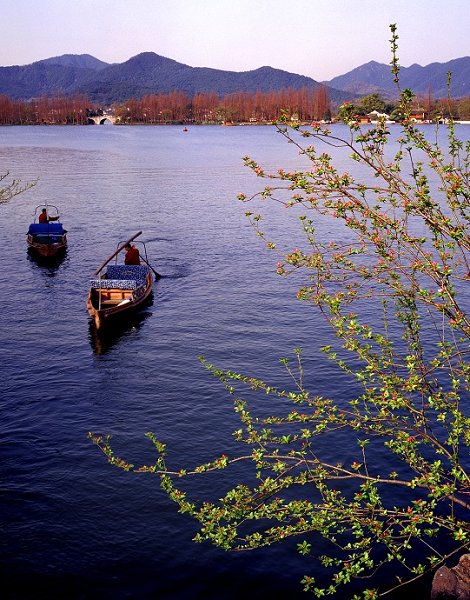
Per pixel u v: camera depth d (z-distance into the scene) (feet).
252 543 30.71
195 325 98.37
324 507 30.91
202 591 44.06
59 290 119.24
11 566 46.11
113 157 431.43
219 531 29.45
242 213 207.72
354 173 298.35
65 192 252.21
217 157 436.76
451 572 39.99
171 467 58.70
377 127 28.73
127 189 265.34
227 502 30.42
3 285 122.11
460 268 95.30
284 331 94.84
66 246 156.15
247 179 307.17
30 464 59.06
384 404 30.19
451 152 30.76
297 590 44.01
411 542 47.47
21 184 269.44
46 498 53.98
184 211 211.61
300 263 32.68
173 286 121.49
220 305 108.68
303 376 77.92
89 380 78.23
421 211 28.76
